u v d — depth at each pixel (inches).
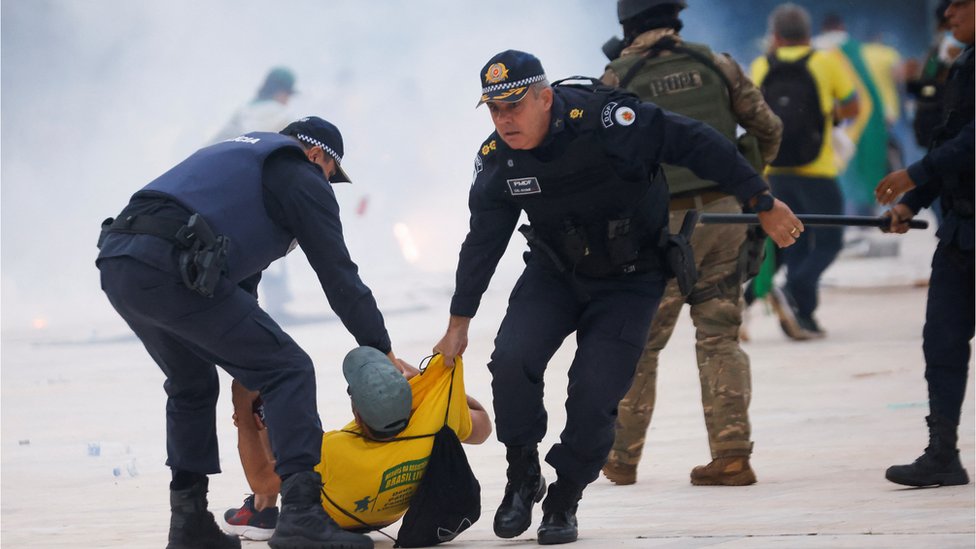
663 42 763.4
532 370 572.1
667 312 765.3
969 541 505.4
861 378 1181.7
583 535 593.0
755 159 774.5
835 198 1489.9
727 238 757.9
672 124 550.0
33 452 995.3
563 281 582.9
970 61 690.8
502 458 878.4
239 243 531.8
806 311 1505.9
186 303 520.7
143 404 1272.1
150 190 532.7
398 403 560.4
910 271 2143.2
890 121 2480.3
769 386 1163.3
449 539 578.2
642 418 770.8
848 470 761.0
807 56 1464.1
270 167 547.8
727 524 597.0
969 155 677.3
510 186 561.3
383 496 571.2
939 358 693.3
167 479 863.1
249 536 633.6
